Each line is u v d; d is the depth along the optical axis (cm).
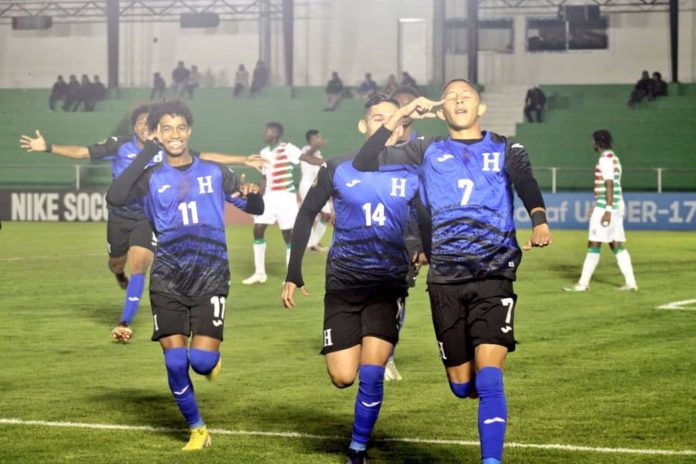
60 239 3128
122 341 1283
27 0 5575
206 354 757
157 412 891
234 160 1080
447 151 688
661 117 4588
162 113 776
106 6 5472
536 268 2256
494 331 659
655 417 862
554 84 5106
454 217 676
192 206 765
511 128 4894
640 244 2945
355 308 718
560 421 848
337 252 722
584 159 4531
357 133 4841
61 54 5616
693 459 727
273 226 3834
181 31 5534
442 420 858
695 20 4988
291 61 5381
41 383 1023
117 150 1283
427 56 5312
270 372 1086
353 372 718
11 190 4144
